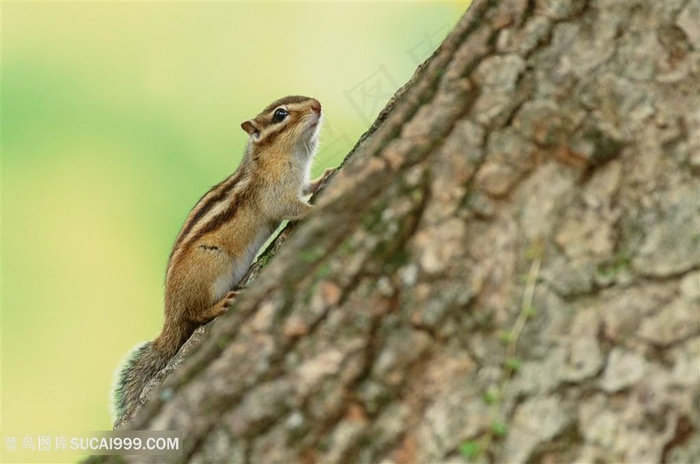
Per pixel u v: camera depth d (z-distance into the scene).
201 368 8.17
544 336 7.91
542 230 8.30
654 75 8.90
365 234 8.40
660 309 7.98
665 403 7.74
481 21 9.70
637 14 9.20
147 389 13.50
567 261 8.17
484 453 7.55
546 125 8.72
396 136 9.12
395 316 8.01
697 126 8.62
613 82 8.90
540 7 9.48
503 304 8.02
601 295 8.05
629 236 8.27
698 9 9.13
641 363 7.83
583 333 7.92
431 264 8.17
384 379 7.78
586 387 7.78
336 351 7.92
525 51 9.26
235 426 7.72
